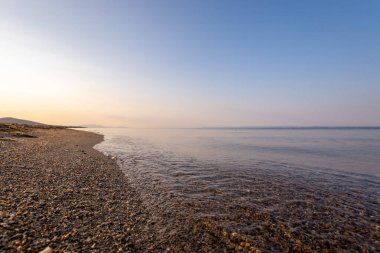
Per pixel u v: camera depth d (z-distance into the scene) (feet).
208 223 28.91
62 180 42.45
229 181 52.47
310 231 28.22
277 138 272.72
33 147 86.58
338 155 107.76
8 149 73.97
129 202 34.47
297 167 74.33
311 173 65.26
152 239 23.68
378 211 35.81
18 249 18.22
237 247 23.58
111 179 47.80
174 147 138.31
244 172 63.57
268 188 47.50
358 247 24.86
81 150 92.94
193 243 23.66
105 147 119.34
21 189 33.99
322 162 85.92
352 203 39.42
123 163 70.18
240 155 102.99
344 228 29.43
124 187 42.73
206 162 80.12
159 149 122.62
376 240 26.50
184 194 40.91
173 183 48.60
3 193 31.09
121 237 23.18
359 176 62.34
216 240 24.73
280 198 40.93
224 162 81.15
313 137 298.56
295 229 28.58
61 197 32.81
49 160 61.87
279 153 113.09
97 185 42.01
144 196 38.22
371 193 46.01
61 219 25.39
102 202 33.14
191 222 28.89
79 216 26.96
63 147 97.19
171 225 27.58
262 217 31.91
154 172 59.36
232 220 30.32
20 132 160.76
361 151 125.08
